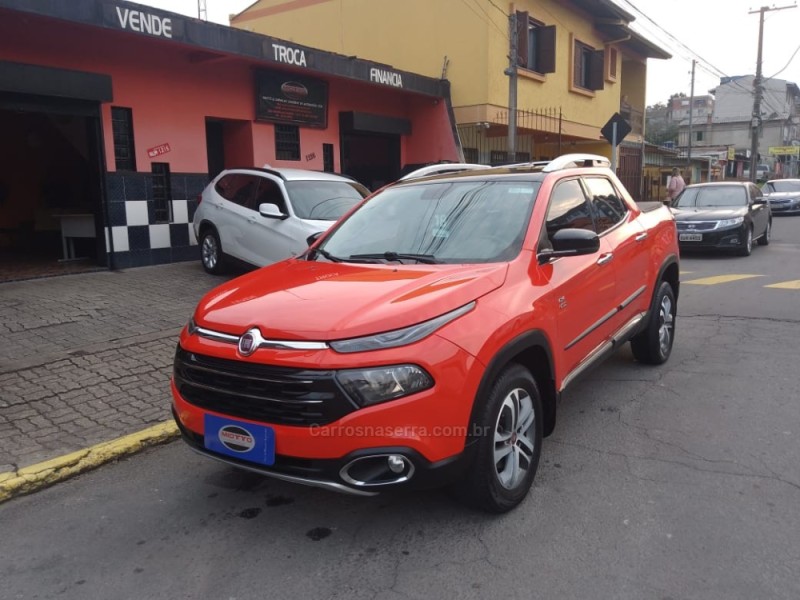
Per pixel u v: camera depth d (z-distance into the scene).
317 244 4.55
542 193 4.14
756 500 3.54
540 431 3.65
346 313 3.00
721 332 7.21
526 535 3.25
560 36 18.39
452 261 3.78
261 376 2.95
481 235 3.95
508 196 4.20
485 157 17.75
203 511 3.65
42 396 5.19
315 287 3.41
